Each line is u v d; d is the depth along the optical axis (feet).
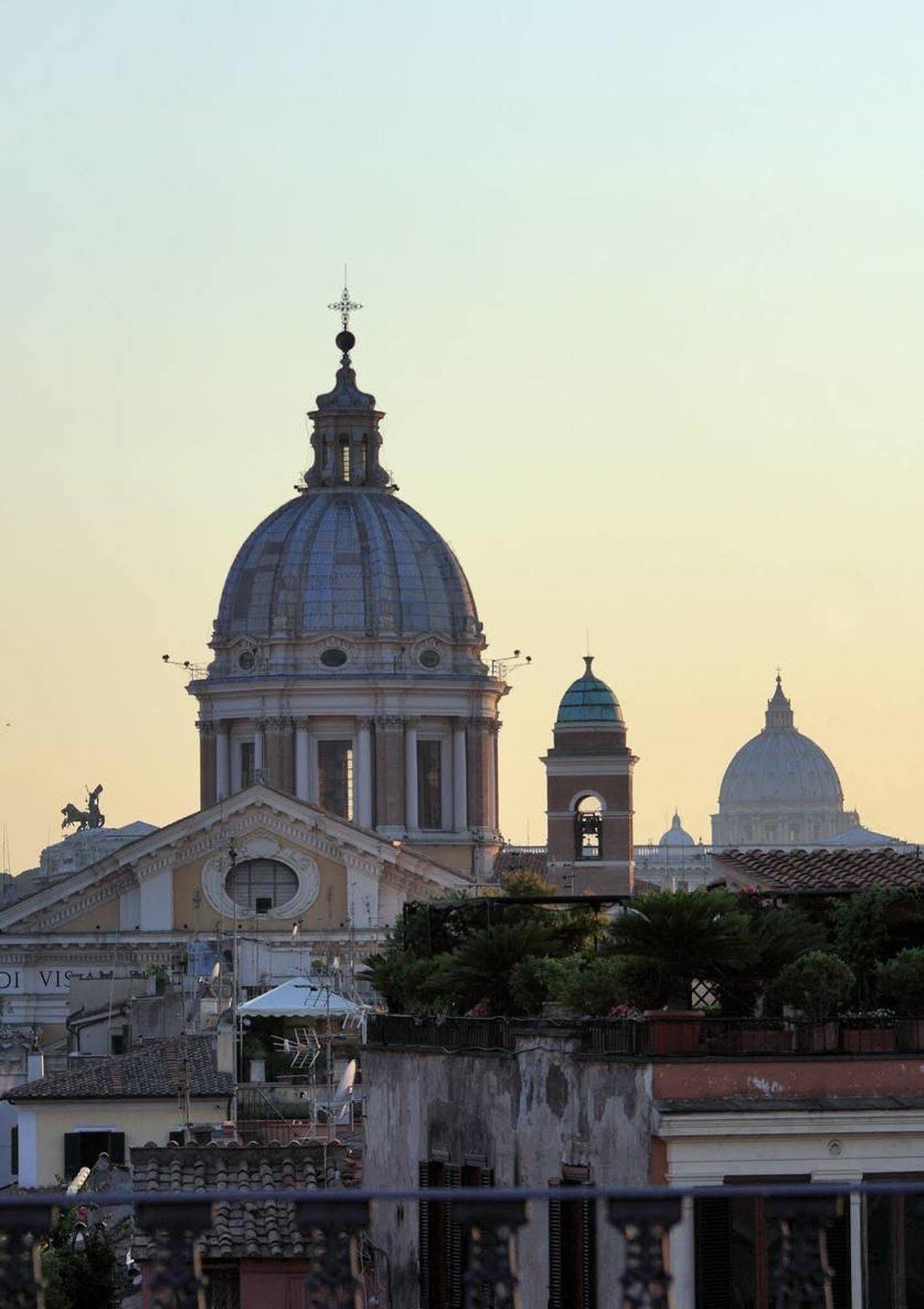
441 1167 198.39
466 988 205.36
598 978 181.27
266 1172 257.14
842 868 226.17
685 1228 152.66
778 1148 154.61
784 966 175.73
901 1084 157.38
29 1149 365.61
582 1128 166.91
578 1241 167.84
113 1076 375.66
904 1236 155.43
